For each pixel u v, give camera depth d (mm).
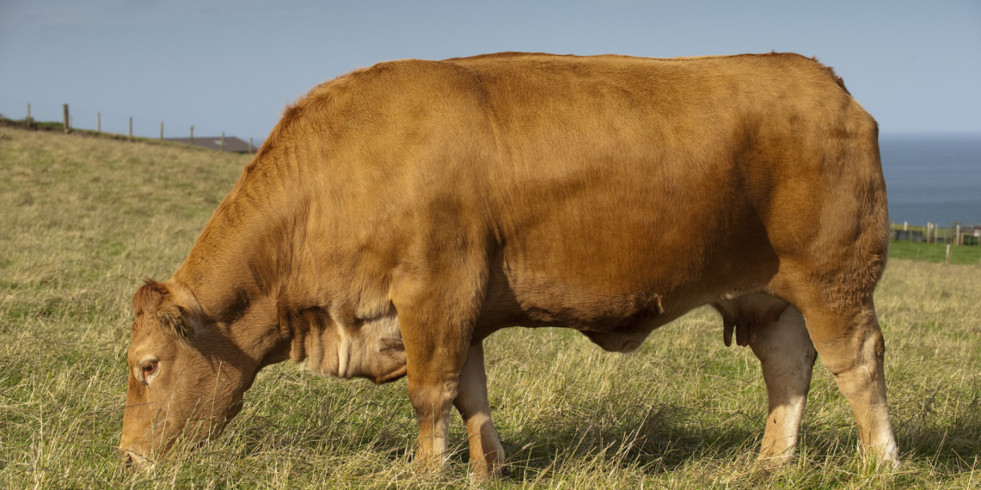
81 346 5773
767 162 3889
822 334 4102
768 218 3957
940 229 39688
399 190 3793
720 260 3986
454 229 3803
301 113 4113
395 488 3740
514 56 4242
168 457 3889
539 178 3826
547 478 4133
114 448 4105
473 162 3820
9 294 7410
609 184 3822
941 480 4055
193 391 4066
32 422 4266
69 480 3520
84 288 8078
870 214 3992
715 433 4961
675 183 3822
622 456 4145
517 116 3896
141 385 4023
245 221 4055
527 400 5137
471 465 4168
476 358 4242
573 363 6012
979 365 7223
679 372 6402
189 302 4004
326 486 3676
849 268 3998
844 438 4820
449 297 3826
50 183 20266
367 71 4145
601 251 3889
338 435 4445
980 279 18812
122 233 13914
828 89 4039
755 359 6914
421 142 3822
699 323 8344
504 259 3949
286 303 4109
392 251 3826
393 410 4965
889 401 5465
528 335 7215
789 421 4414
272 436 4156
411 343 3881
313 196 3963
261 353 4227
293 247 4035
